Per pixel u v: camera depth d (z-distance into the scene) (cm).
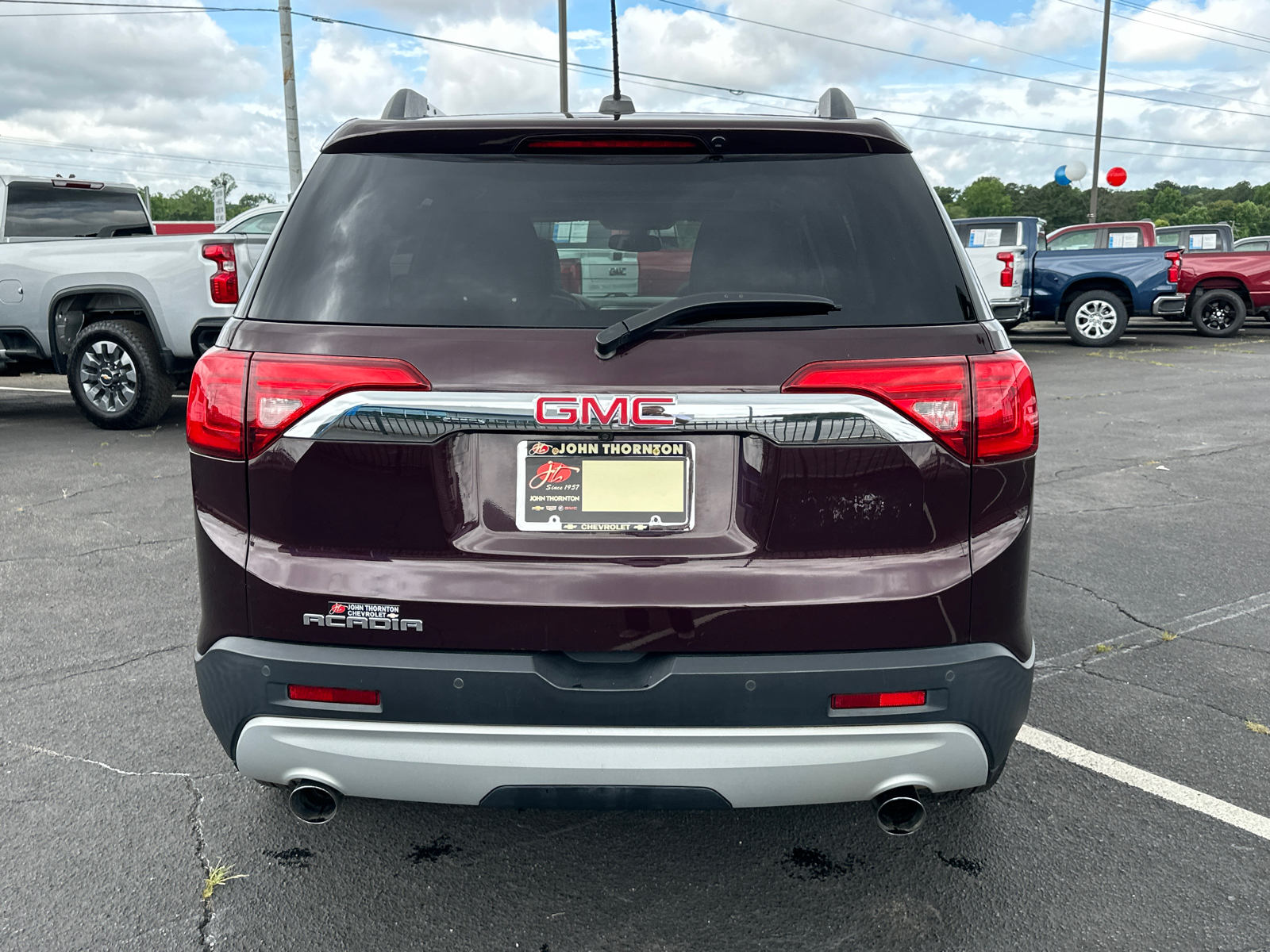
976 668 200
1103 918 231
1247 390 1140
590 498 198
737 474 198
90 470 696
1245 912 233
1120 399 1072
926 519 200
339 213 213
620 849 259
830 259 208
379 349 197
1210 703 345
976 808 278
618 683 196
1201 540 544
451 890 241
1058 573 489
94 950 219
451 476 198
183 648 389
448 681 196
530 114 234
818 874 248
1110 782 292
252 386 201
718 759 196
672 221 212
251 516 204
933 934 225
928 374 198
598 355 195
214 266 793
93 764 299
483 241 209
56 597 446
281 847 258
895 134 223
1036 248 1664
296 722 201
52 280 833
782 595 196
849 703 197
